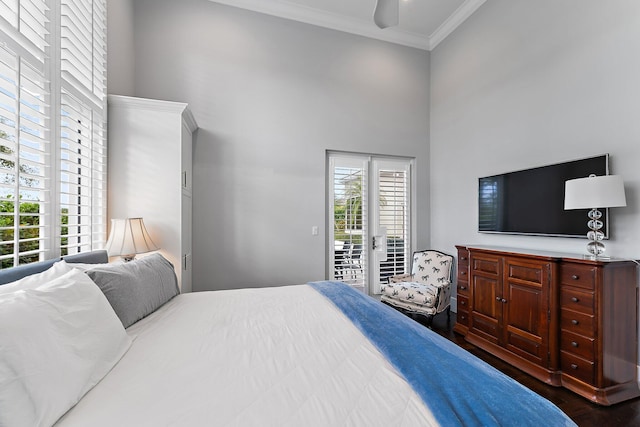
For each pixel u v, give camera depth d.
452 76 3.72
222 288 3.23
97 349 0.96
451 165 3.75
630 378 1.86
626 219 2.00
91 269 1.33
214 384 0.89
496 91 3.09
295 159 3.50
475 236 3.36
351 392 0.86
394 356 1.05
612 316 1.81
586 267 1.84
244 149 3.31
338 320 1.49
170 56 3.08
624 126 2.02
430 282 3.46
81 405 0.78
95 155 2.14
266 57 3.39
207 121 3.18
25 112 1.36
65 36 1.70
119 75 2.61
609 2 2.11
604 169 2.09
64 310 0.93
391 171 4.02
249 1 3.30
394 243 3.99
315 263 3.56
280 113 3.44
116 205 2.38
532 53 2.69
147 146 2.45
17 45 1.30
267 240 3.38
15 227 1.27
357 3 3.40
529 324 2.17
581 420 1.66
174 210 2.50
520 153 2.81
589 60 2.23
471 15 3.42
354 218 3.81
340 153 3.80
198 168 3.16
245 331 1.33
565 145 2.40
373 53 3.86
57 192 1.58
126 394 0.84
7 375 0.66
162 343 1.20
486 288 2.57
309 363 1.04
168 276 1.86
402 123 4.01
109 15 2.39
